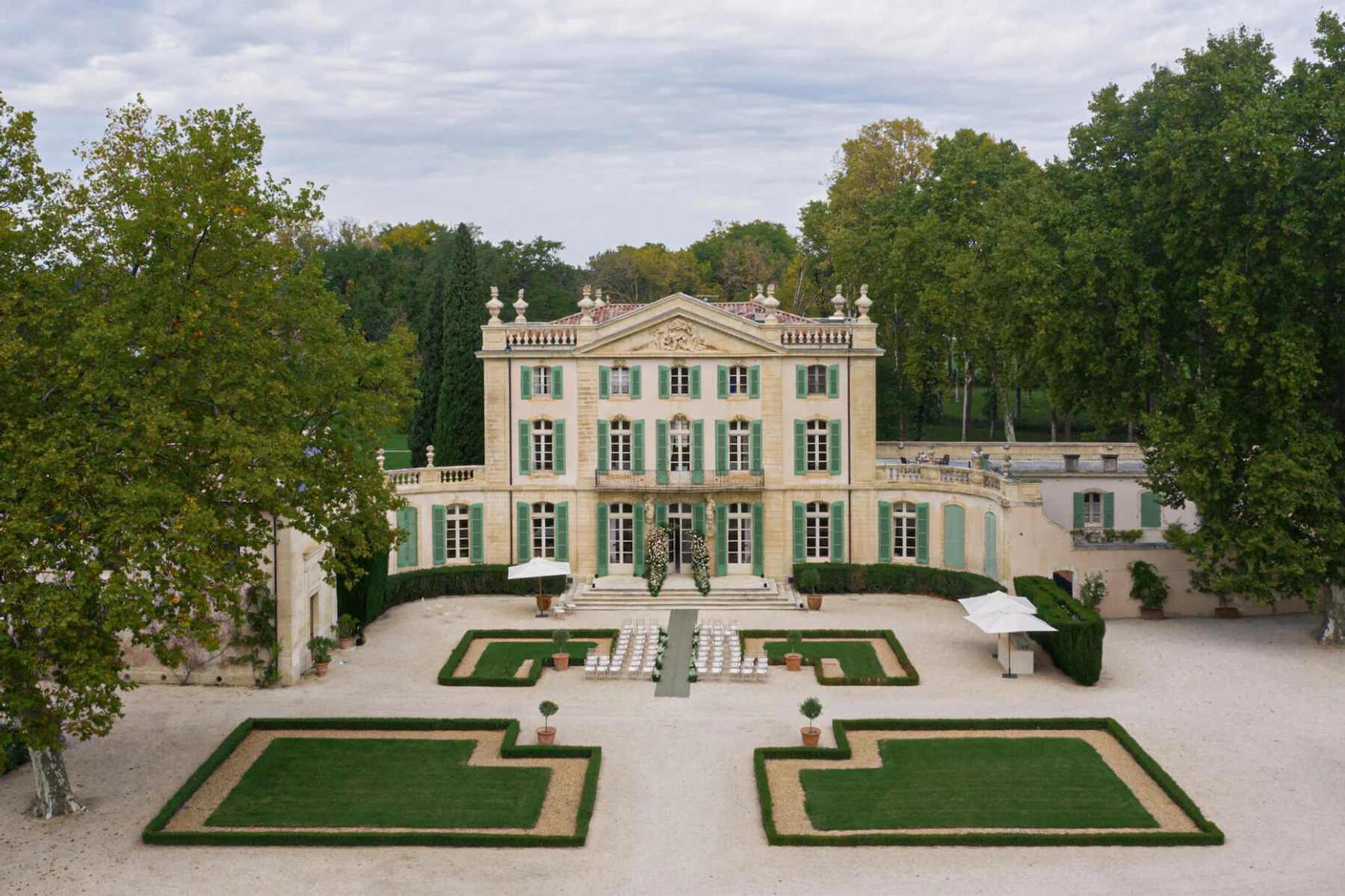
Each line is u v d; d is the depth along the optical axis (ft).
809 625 159.74
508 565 182.29
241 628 131.85
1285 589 140.87
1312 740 113.50
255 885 85.87
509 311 376.68
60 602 82.94
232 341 98.89
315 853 91.61
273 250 103.76
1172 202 143.54
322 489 110.63
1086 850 91.56
